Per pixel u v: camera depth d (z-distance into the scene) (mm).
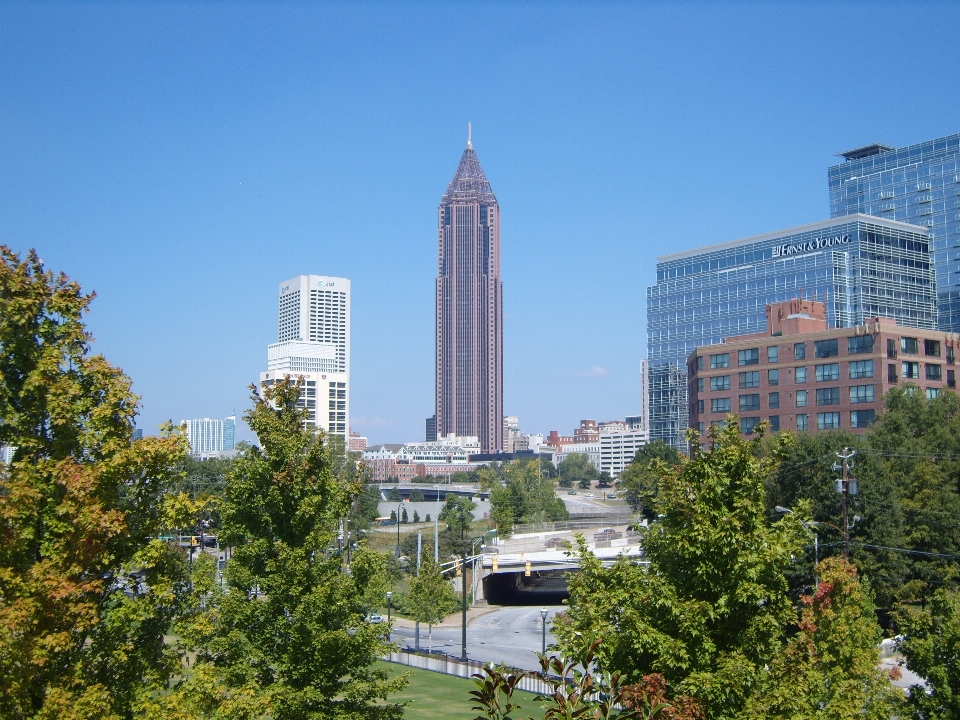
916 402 98438
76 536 18406
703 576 21281
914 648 28641
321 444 30578
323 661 27797
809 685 21656
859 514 75188
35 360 19859
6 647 16500
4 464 18984
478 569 135500
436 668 73562
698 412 137500
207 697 21125
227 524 29469
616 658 21156
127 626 19797
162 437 20734
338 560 30047
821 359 124000
